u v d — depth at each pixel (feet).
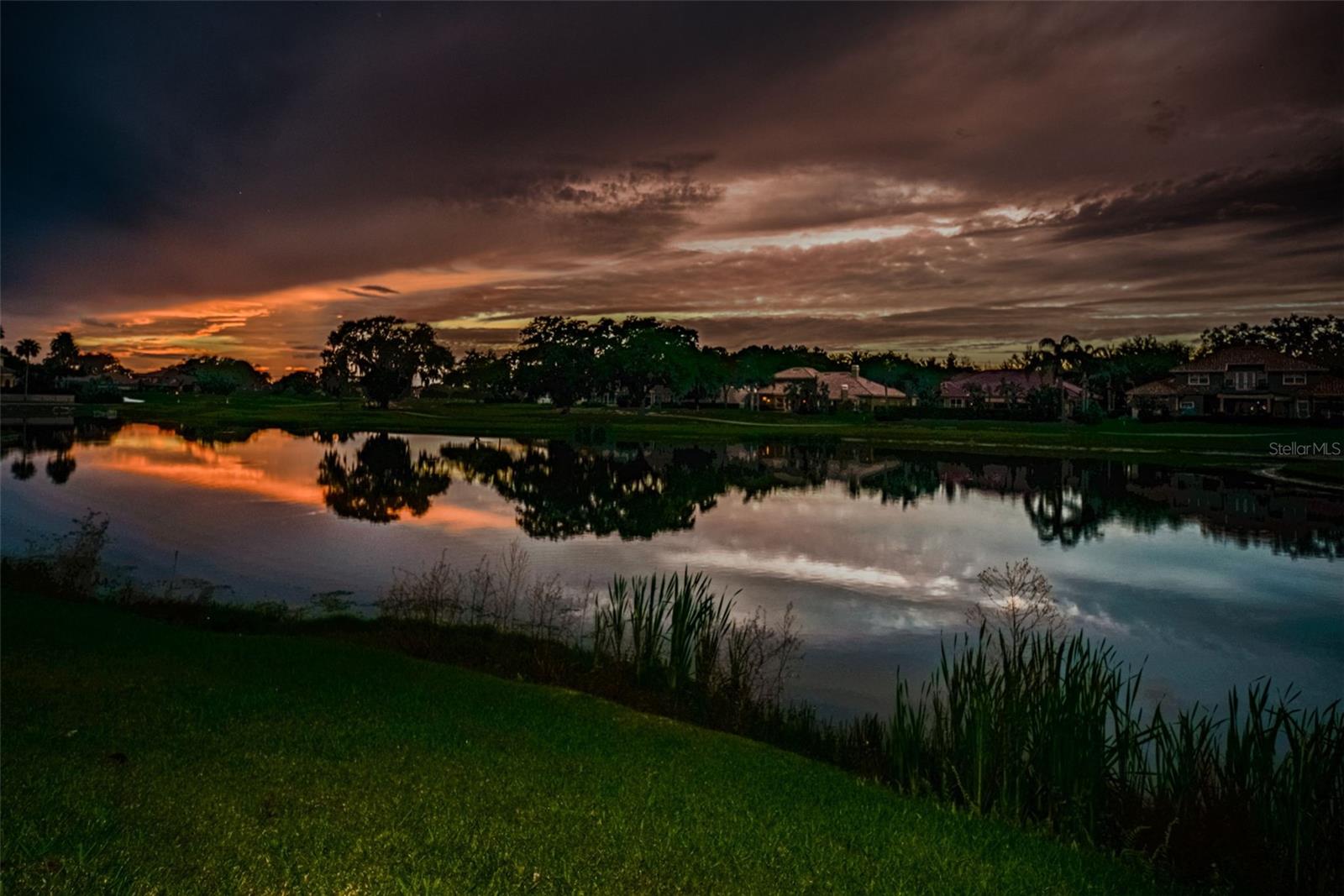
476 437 282.56
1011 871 25.21
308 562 84.84
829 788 31.65
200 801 25.20
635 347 437.58
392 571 80.84
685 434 286.25
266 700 37.06
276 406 487.20
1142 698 51.67
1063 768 32.37
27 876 19.58
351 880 20.81
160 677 39.93
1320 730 30.83
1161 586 79.87
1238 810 30.89
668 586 75.51
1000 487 153.48
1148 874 27.20
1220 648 61.72
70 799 24.64
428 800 26.58
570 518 115.14
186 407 460.14
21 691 36.17
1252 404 335.06
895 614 67.97
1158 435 255.09
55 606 56.24
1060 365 323.37
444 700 39.40
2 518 107.65
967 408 393.29
